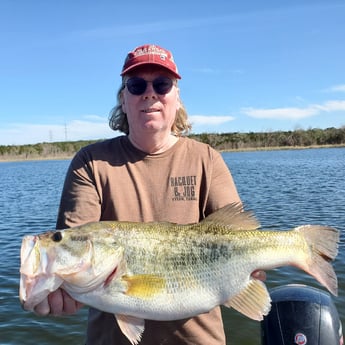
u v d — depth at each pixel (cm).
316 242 102
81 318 223
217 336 104
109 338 101
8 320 220
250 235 100
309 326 117
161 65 102
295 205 546
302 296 123
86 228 91
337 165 1298
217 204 103
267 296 99
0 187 1001
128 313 91
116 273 90
